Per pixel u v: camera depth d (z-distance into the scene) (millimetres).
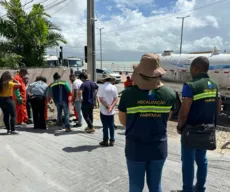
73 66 29297
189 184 3209
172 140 6484
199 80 3004
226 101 9250
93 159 4750
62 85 6832
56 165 4438
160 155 2361
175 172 4215
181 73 10703
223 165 4590
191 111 3016
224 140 6832
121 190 3562
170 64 11180
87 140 6027
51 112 8344
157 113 2289
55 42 12500
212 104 3014
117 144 5730
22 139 5965
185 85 3008
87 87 6469
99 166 4414
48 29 12477
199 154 3268
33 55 11734
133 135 2336
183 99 3002
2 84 6016
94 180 3869
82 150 5266
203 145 2941
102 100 5430
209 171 4289
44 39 11836
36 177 3949
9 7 11609
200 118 3010
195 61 3092
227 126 8805
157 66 2283
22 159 4688
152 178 2477
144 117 2275
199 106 2965
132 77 2344
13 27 11641
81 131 6945
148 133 2305
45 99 7016
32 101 6926
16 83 6309
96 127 7496
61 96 6852
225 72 9219
